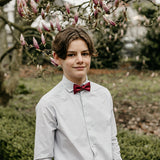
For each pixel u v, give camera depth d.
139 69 9.95
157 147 2.61
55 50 1.31
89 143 1.30
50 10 1.82
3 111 4.04
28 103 5.34
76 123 1.30
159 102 5.71
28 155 2.40
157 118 4.65
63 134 1.27
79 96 1.36
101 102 1.41
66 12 1.68
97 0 1.39
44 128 1.25
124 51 10.38
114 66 9.19
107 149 1.34
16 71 4.94
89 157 1.27
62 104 1.30
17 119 3.70
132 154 2.40
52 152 1.27
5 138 2.77
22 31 3.13
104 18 1.48
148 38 9.52
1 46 6.60
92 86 1.42
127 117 4.71
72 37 1.22
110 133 1.40
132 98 5.96
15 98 5.82
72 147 1.26
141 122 4.46
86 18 1.72
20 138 2.76
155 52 9.71
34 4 1.46
